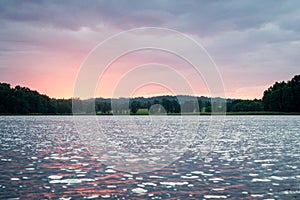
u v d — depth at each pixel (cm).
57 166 1606
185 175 1388
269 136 3497
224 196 1054
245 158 1858
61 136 3606
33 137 3466
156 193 1096
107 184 1226
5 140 3081
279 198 1027
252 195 1063
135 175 1392
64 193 1093
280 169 1508
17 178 1325
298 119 8894
